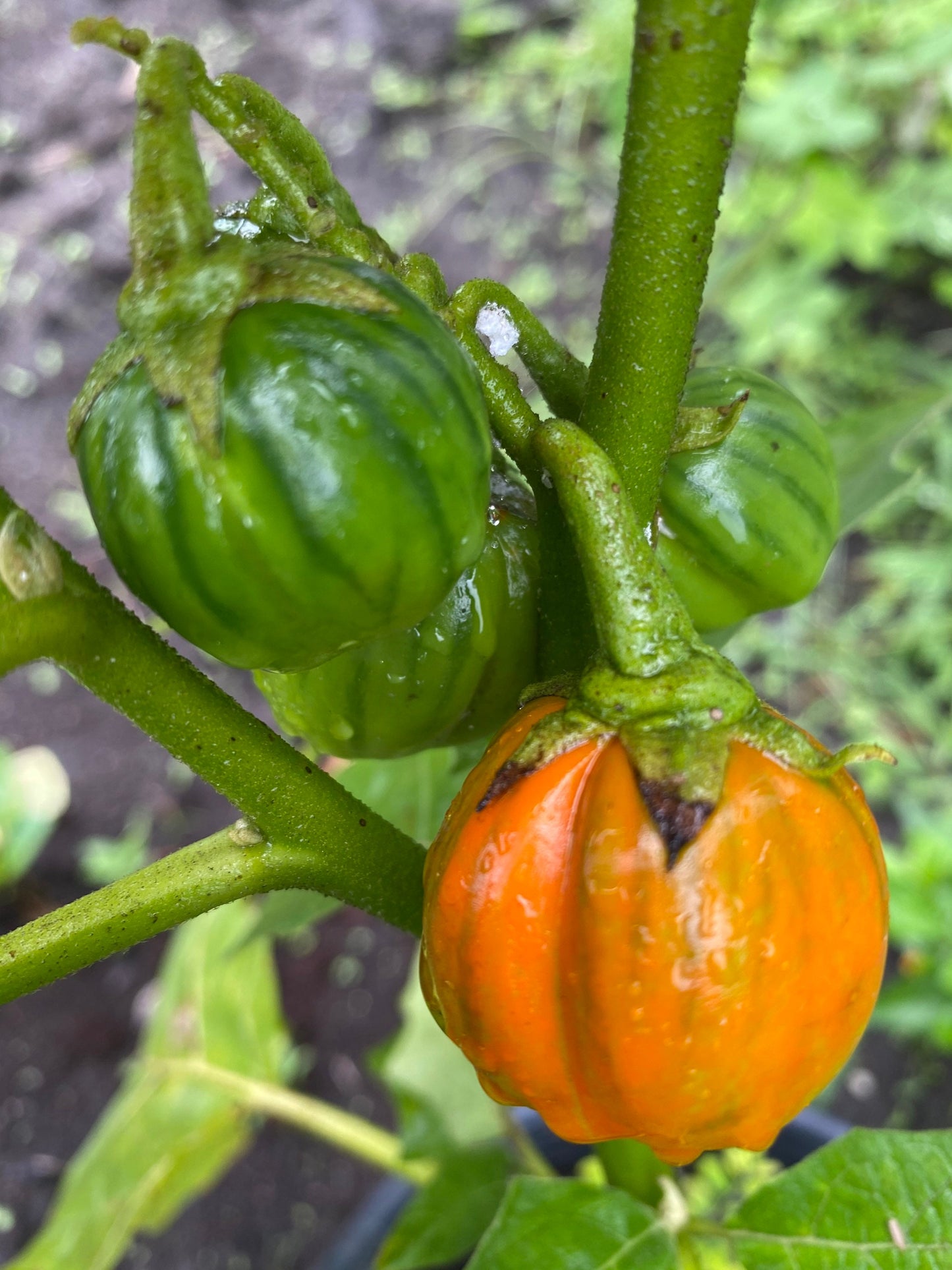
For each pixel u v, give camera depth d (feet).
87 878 1.57
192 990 0.91
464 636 0.46
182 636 0.37
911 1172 0.50
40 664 1.75
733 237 1.91
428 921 0.38
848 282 1.98
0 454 1.83
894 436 0.66
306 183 0.39
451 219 2.07
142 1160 0.86
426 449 0.34
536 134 2.13
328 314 0.34
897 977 1.39
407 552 0.35
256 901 0.93
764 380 0.50
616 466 0.42
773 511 0.48
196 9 2.22
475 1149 0.79
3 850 1.51
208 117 0.38
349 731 0.49
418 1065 0.85
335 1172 1.37
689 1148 0.39
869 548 1.77
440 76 2.20
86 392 0.35
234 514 0.33
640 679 0.36
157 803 1.62
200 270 0.34
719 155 0.37
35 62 2.11
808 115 1.78
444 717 0.48
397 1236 0.75
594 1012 0.36
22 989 0.40
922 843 1.19
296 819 0.42
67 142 2.05
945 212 1.89
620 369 0.40
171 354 0.33
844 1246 0.50
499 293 0.42
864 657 1.67
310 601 0.35
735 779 0.35
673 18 0.35
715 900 0.34
